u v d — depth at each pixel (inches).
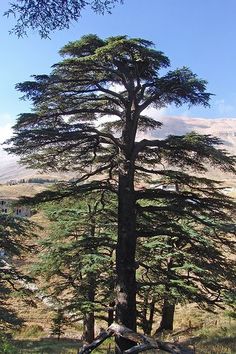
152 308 1080.2
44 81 597.3
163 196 653.3
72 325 1465.3
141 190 667.4
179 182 669.3
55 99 638.5
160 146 639.8
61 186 685.3
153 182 780.0
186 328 1187.3
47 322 1473.9
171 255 822.5
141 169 659.4
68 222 899.4
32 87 593.6
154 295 842.8
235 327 1022.4
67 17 245.0
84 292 870.4
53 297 1027.9
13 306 1624.0
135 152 647.1
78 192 649.0
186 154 658.2
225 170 629.0
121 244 629.9
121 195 643.5
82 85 652.7
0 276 1029.8
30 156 655.1
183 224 815.7
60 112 647.1
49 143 621.3
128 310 606.9
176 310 1402.6
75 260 823.1
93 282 863.1
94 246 661.3
